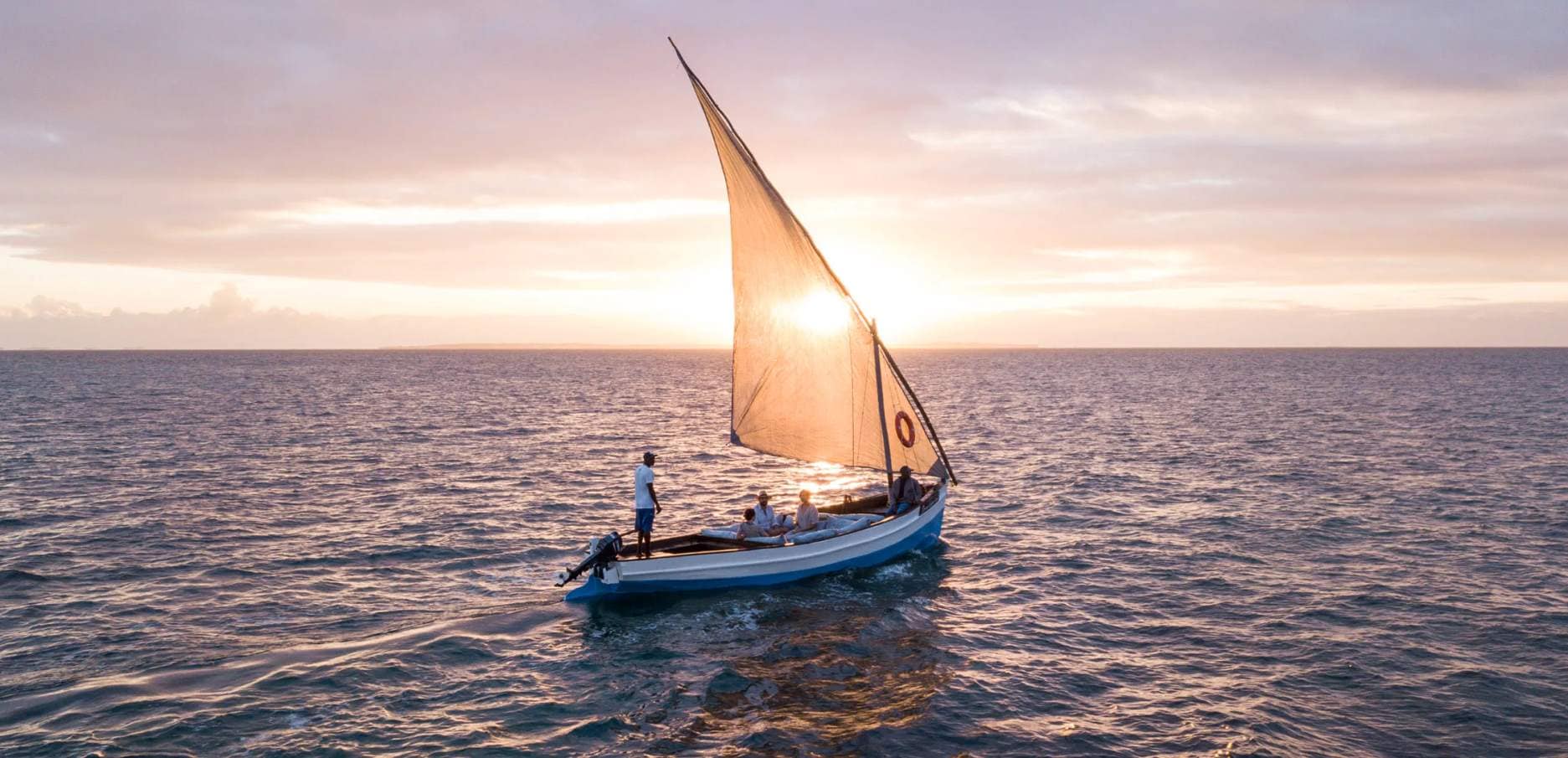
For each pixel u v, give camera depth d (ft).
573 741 43.62
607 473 130.72
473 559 78.23
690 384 442.91
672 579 67.15
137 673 51.13
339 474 125.90
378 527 90.53
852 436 78.79
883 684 50.83
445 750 42.34
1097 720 45.78
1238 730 44.21
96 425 192.03
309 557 77.92
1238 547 82.74
